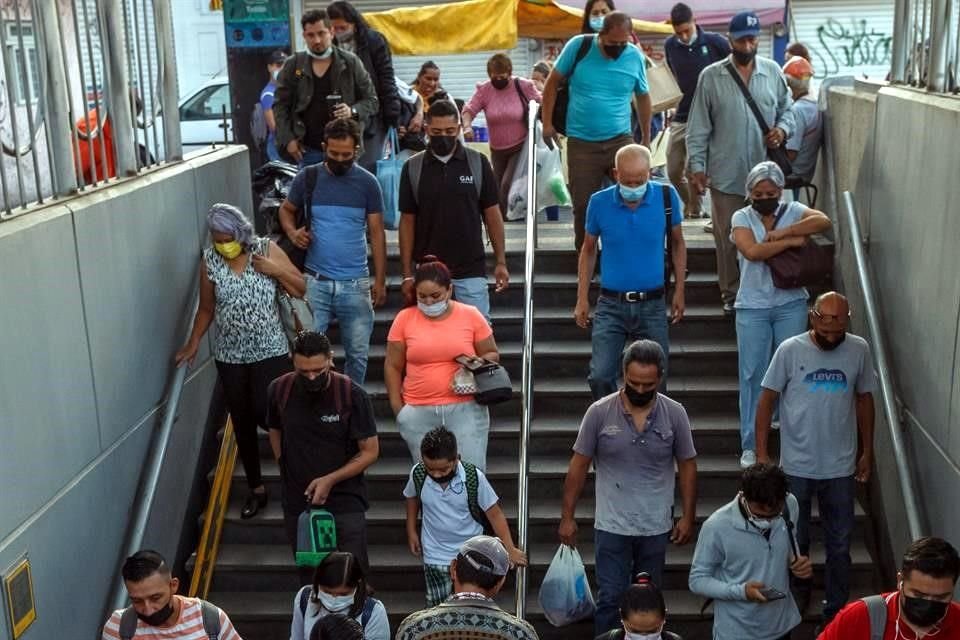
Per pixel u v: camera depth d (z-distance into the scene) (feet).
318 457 25.62
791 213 30.22
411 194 31.40
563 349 35.32
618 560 26.07
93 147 27.07
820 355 26.48
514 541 30.78
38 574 21.86
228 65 42.80
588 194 36.17
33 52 24.58
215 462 33.78
